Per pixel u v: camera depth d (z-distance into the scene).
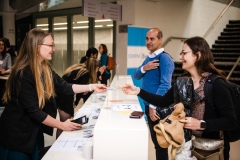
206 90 1.59
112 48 7.83
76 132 2.24
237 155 3.74
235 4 9.16
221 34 8.49
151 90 2.85
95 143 1.59
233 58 6.83
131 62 5.39
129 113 1.91
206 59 1.64
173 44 7.48
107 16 6.38
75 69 3.54
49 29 9.94
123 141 1.58
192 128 1.54
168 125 1.55
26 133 1.82
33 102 1.80
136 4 6.97
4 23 10.90
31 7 7.26
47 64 2.01
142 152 1.58
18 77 1.78
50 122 1.88
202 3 7.53
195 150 1.66
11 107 1.82
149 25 7.46
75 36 9.12
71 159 1.71
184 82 1.70
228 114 1.51
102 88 2.38
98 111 2.90
